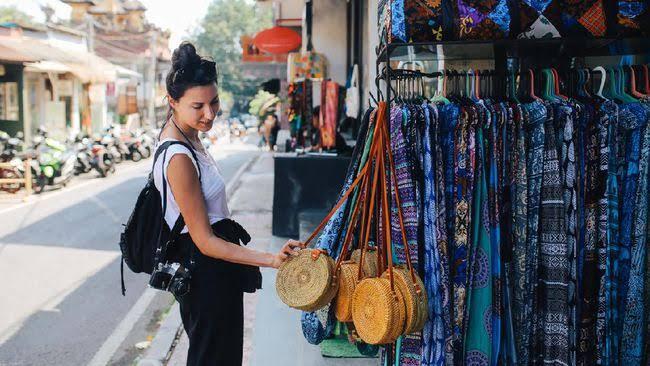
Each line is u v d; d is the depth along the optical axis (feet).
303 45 40.68
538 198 8.24
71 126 73.46
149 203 7.32
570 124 8.13
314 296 7.27
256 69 55.62
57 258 22.90
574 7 8.00
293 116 26.78
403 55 9.79
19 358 13.92
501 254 8.31
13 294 18.60
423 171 8.04
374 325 7.17
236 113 259.39
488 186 8.24
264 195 40.86
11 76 58.49
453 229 8.23
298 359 12.43
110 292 18.94
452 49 8.89
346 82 28.53
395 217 8.08
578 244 8.34
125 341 15.07
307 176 23.09
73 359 13.94
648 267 8.50
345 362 11.85
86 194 39.73
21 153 38.63
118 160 60.90
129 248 7.48
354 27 27.63
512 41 8.08
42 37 71.26
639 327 8.45
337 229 8.68
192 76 6.99
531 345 8.44
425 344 7.98
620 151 8.39
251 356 12.66
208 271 7.27
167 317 16.20
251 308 16.44
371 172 8.05
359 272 7.67
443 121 8.16
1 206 34.65
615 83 8.77
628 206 8.41
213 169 7.42
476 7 7.98
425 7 7.95
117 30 110.32
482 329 8.26
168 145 7.07
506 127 8.18
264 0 55.77
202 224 7.05
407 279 7.26
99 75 70.49
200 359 7.39
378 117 7.76
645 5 8.01
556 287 8.26
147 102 108.88
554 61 9.89
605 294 8.36
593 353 8.45
